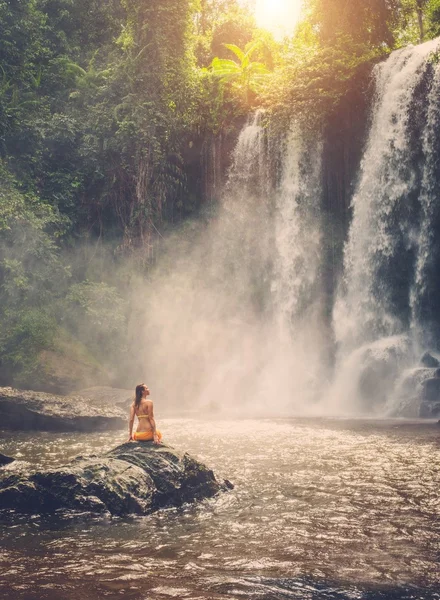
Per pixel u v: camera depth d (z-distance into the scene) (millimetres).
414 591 5672
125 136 30812
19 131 29516
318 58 30406
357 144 29734
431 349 26312
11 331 25359
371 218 28453
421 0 34844
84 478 8977
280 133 31234
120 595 5551
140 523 8125
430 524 7770
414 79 26594
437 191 26000
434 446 13680
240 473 11023
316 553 6746
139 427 10102
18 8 31719
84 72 33250
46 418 18500
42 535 7578
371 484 9969
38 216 28172
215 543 7156
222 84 32875
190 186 33406
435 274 26406
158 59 31688
